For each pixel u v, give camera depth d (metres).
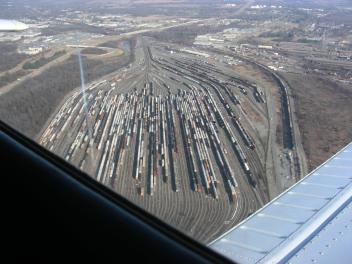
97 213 1.73
